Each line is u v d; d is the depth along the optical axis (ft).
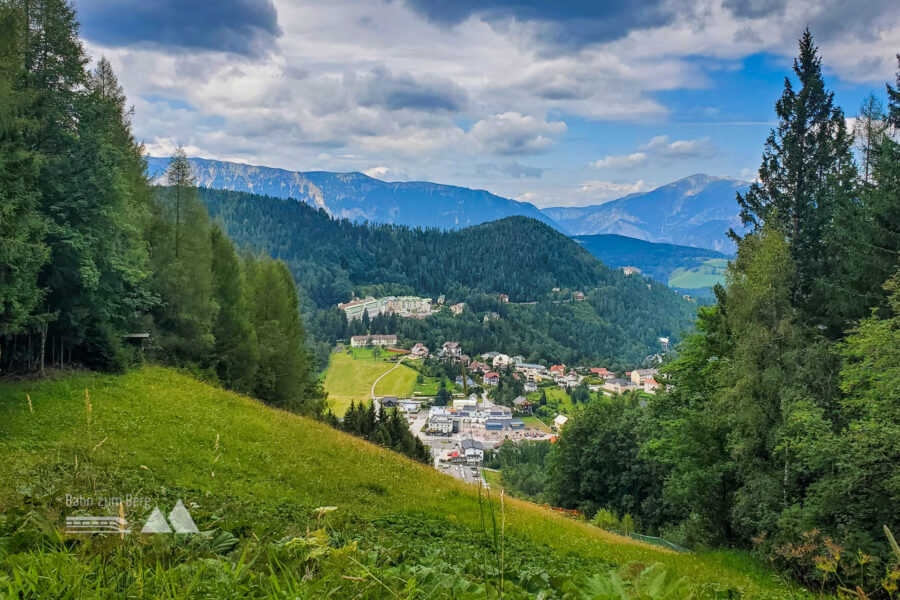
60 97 88.22
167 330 124.06
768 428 74.02
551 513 87.86
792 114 111.96
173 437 67.62
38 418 62.90
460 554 36.50
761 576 56.34
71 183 88.33
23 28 83.25
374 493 65.67
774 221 93.45
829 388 72.33
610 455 144.46
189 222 126.31
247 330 139.23
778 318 75.51
